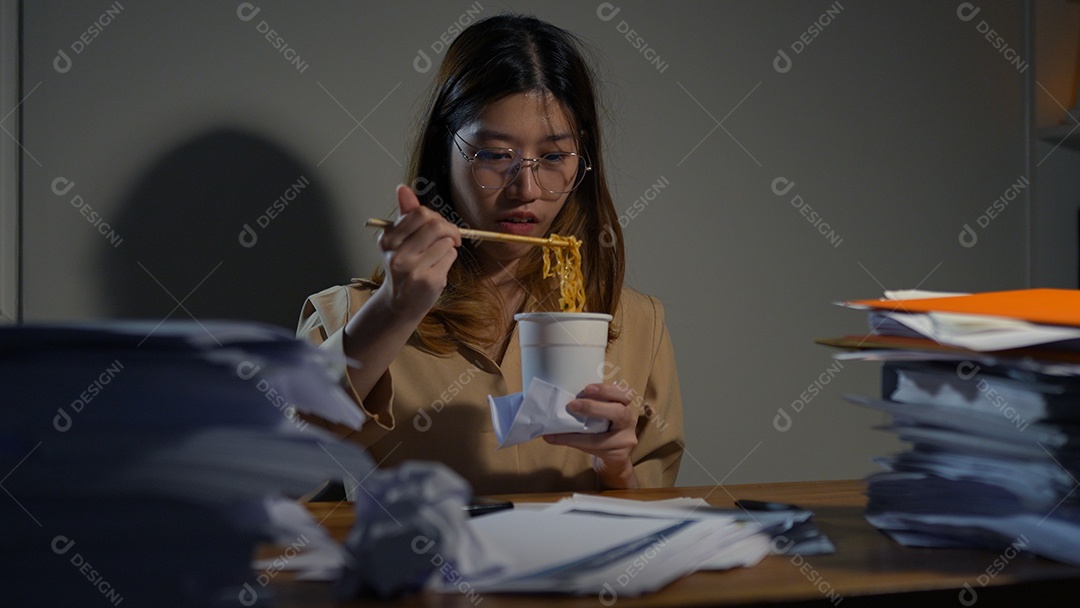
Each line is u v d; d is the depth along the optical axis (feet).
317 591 1.81
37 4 5.07
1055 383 2.10
